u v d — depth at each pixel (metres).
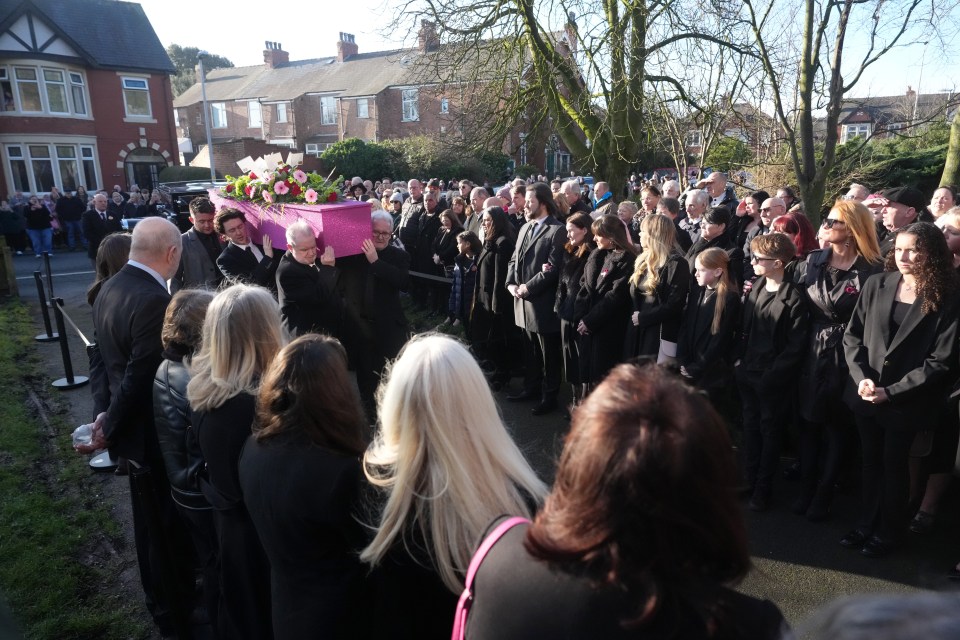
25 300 10.32
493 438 1.51
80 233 17.06
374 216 4.52
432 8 10.04
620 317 4.48
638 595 0.90
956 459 3.01
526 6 9.53
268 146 29.16
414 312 8.55
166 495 2.86
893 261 3.08
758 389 3.55
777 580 3.03
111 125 25.86
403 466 1.51
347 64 40.72
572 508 0.96
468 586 1.15
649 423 0.93
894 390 2.91
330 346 1.80
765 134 10.36
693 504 0.90
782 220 4.36
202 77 26.33
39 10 23.41
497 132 10.73
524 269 5.08
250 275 4.93
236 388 2.05
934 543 3.26
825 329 3.35
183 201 11.92
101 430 2.88
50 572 3.27
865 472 3.20
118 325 2.70
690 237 5.81
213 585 2.47
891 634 0.60
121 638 2.84
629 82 9.17
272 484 1.70
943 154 11.62
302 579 1.73
